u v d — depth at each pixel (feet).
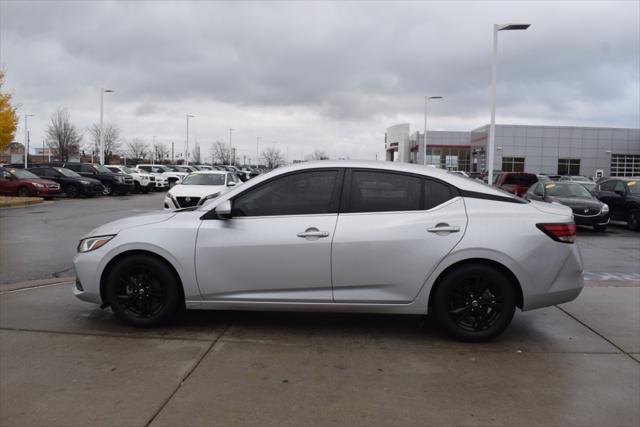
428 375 13.20
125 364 13.53
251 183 16.06
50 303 19.03
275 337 15.80
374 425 10.71
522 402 11.80
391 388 12.41
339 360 14.08
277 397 11.85
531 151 192.13
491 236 15.01
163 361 13.78
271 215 15.74
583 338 16.11
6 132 78.74
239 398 11.76
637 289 22.58
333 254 15.26
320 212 15.64
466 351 14.88
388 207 15.57
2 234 39.88
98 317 17.40
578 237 45.06
